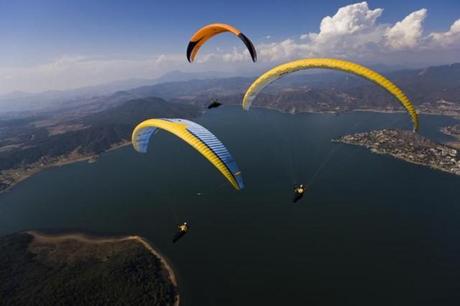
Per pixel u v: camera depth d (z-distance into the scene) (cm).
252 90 2780
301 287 5572
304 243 6844
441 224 7369
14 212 10162
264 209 8469
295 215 8050
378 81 2189
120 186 11400
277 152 13712
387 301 5203
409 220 7612
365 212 8056
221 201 9100
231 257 6525
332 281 5691
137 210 9081
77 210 9606
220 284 5784
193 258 6600
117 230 8044
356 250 6506
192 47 2825
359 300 5228
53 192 11900
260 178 10631
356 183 10044
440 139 17150
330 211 8206
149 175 12300
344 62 2331
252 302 5325
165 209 8919
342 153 13575
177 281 5953
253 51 2419
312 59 2434
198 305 5378
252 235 7281
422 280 5628
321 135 17238
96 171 14412
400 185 9825
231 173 2002
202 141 2089
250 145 15150
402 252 6419
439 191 9275
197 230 7656
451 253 6303
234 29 2397
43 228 8538
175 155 15275
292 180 10338
